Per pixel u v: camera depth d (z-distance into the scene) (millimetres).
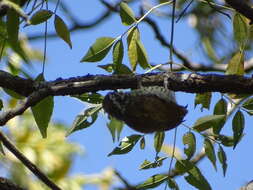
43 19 9367
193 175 9742
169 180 9734
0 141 9930
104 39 9586
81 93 8922
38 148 13984
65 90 8898
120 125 9742
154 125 8648
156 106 8508
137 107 8555
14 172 12680
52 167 14039
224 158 9625
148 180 9758
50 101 9703
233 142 9594
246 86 8680
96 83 8859
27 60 9891
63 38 9422
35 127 14094
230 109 10203
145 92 8609
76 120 9617
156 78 8750
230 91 8719
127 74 9172
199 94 9727
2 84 9086
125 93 8703
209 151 9602
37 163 13875
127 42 9641
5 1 8273
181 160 9688
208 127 9516
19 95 9797
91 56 9609
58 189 10008
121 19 9633
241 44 10094
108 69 9633
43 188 12805
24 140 13930
